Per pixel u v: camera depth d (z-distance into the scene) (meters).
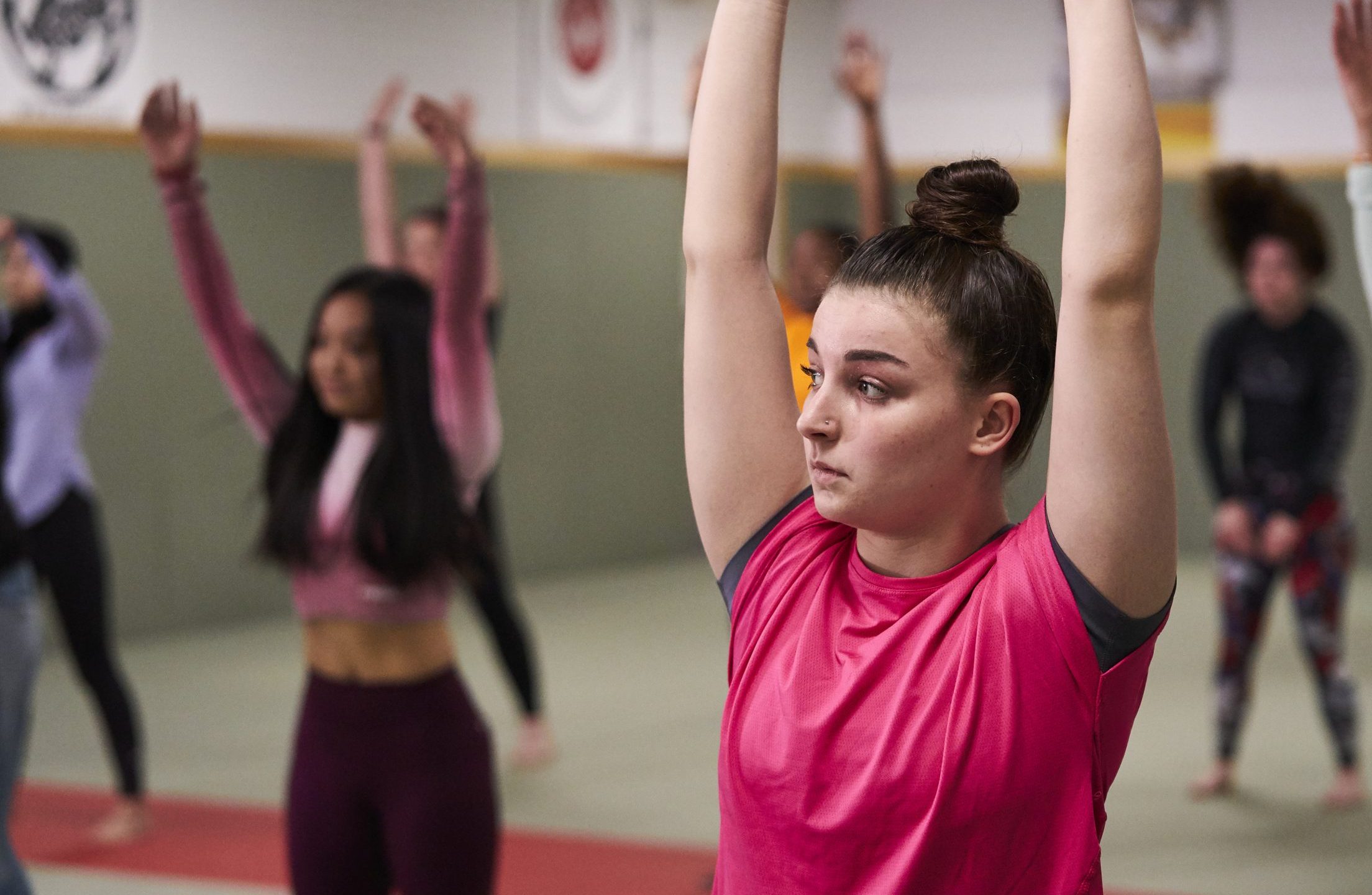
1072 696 1.00
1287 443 4.32
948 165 1.09
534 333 8.45
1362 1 1.63
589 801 4.44
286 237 7.26
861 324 1.02
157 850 3.98
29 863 3.88
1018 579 1.01
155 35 4.47
